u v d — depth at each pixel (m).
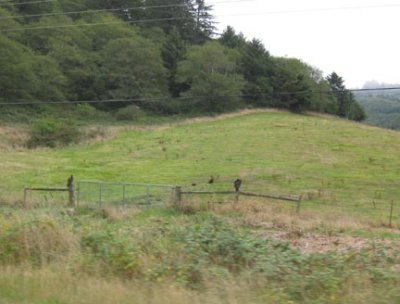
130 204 26.61
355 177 38.09
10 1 83.44
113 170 41.38
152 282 7.07
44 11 88.25
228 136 57.16
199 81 82.50
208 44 86.44
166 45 91.69
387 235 18.81
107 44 84.56
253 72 90.69
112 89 83.81
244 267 8.26
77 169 41.81
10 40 72.50
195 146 51.84
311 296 6.57
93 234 9.59
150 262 7.97
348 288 6.70
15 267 8.02
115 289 6.65
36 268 8.02
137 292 6.55
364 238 17.36
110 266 7.90
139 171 40.62
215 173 38.97
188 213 23.45
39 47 84.00
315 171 40.00
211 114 80.31
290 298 6.46
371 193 33.09
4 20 75.12
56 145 57.09
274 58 96.06
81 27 87.69
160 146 52.69
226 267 8.30
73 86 82.56
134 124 71.88
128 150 51.44
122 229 12.50
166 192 30.95
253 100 88.06
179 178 37.31
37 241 9.04
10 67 70.12
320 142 52.66
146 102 82.31
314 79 98.56
